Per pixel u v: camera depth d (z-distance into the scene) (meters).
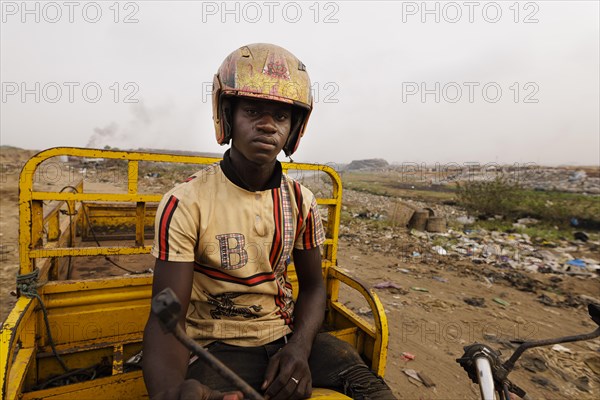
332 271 2.09
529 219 9.54
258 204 1.15
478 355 0.97
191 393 0.68
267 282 1.20
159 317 0.49
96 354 1.69
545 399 2.61
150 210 3.62
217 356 1.12
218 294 1.14
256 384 1.07
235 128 1.06
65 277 2.45
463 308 4.21
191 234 1.06
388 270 5.59
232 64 1.03
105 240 3.32
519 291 4.86
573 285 5.07
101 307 1.69
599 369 2.99
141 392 1.43
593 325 3.88
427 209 9.40
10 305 3.73
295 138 1.18
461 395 2.62
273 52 1.06
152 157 1.74
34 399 1.27
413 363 3.01
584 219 9.13
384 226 8.80
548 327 3.79
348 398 1.04
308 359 1.24
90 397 1.36
